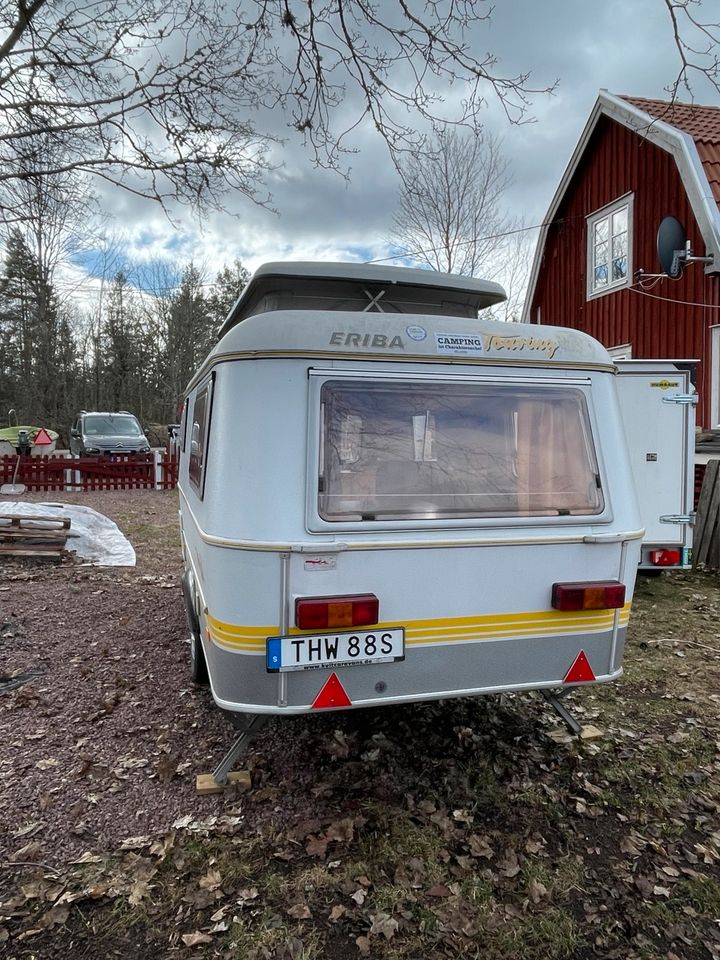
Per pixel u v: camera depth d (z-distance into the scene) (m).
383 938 2.36
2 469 15.05
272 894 2.57
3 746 3.68
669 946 2.34
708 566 8.02
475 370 2.98
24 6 4.25
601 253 13.47
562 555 3.03
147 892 2.57
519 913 2.49
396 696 2.86
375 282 3.62
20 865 2.71
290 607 2.69
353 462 2.80
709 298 10.55
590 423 3.14
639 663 4.96
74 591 6.89
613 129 12.80
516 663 3.01
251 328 2.78
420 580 2.83
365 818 3.04
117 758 3.55
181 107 4.75
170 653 5.09
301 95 4.23
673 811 3.13
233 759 3.21
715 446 9.87
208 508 2.84
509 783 3.35
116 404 39.41
